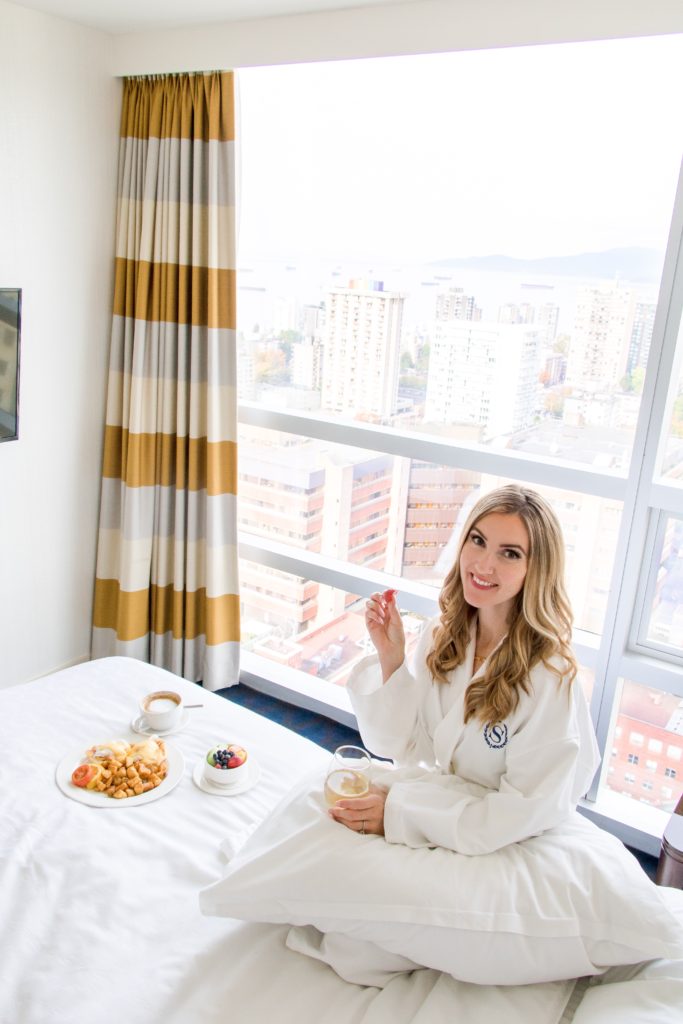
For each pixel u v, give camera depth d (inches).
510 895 55.7
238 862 60.4
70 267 110.5
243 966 55.6
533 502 66.3
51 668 123.0
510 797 61.3
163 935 57.5
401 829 59.6
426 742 74.5
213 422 112.4
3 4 94.7
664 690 93.4
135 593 121.2
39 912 58.0
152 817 68.8
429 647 74.5
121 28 105.3
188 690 88.7
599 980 57.2
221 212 107.5
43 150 103.3
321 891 55.9
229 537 119.3
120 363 118.3
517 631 66.3
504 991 55.3
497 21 84.3
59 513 117.8
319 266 112.7
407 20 89.5
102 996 52.2
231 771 73.1
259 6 93.5
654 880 92.0
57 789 70.7
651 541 93.9
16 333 101.3
